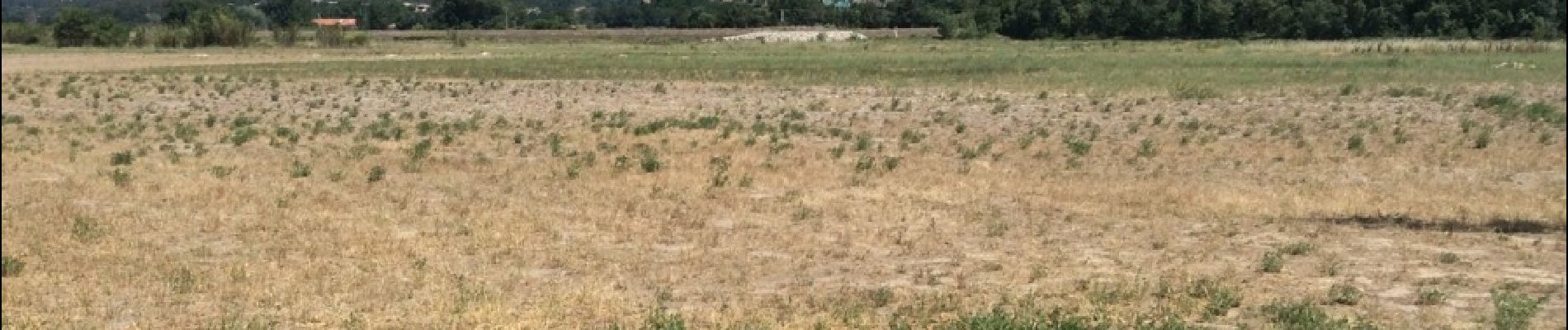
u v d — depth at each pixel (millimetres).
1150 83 43188
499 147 25594
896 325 10172
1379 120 29922
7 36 114562
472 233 14898
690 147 25781
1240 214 17031
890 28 162000
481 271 12672
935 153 24922
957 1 155375
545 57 71000
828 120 31641
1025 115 32250
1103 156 24359
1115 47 90250
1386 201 18297
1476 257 13625
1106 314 10328
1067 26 122500
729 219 16250
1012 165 23125
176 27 110750
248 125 30531
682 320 10156
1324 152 24609
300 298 11227
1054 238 15000
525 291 11664
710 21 167625
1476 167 22203
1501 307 10336
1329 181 20734
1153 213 17047
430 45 102500
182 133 28297
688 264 13148
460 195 18391
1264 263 12844
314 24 158500
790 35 126312
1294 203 18031
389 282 11945
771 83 45250
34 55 78125
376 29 170750
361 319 10414
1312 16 108688
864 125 30422
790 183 19906
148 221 15516
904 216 16578
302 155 24047
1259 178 21094
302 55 79250
